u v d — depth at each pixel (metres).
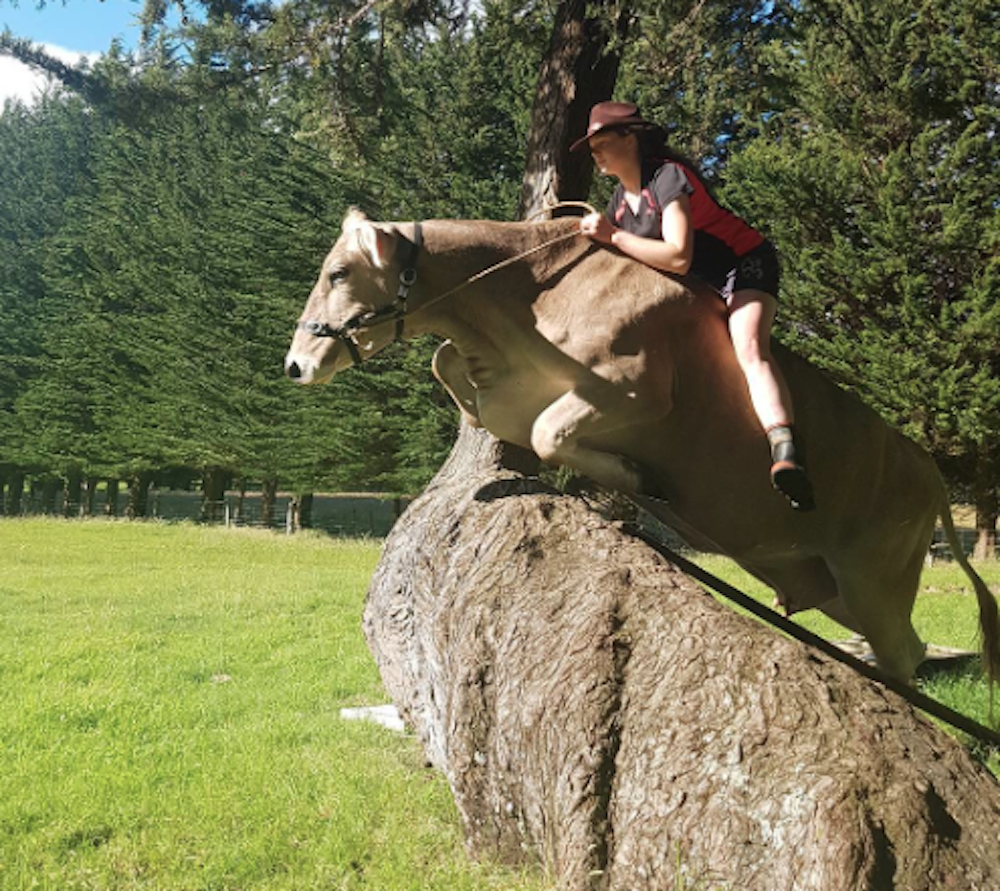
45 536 29.39
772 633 3.62
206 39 9.86
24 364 47.09
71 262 44.53
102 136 44.72
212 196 36.94
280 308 30.92
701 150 19.73
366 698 8.53
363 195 27.92
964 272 18.98
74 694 8.27
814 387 4.89
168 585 17.72
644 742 3.47
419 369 27.56
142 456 40.34
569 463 4.41
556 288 4.44
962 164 18.47
